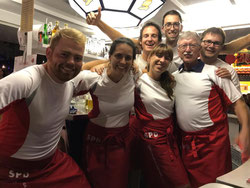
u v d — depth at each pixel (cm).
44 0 324
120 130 155
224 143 159
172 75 167
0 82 99
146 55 208
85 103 242
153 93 159
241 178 82
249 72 430
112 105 148
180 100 166
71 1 190
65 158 141
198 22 326
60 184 127
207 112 158
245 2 276
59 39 105
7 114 113
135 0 170
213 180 155
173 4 293
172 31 221
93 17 179
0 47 550
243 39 201
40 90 109
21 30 160
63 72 107
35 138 115
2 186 111
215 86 161
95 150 152
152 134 160
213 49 184
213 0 281
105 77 143
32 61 173
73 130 197
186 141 167
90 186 141
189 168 166
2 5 337
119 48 134
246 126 145
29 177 117
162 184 160
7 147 111
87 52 313
